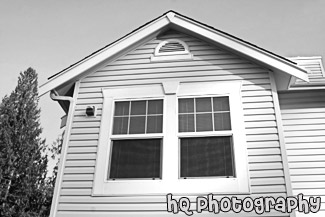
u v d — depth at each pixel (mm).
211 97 5094
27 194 11977
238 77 5238
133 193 4477
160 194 4414
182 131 4844
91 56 5598
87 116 5250
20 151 12594
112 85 5504
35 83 15398
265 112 4855
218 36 5484
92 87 5551
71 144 5016
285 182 4297
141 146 4832
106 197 4504
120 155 4812
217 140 4711
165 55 5664
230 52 5504
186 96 5148
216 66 5402
